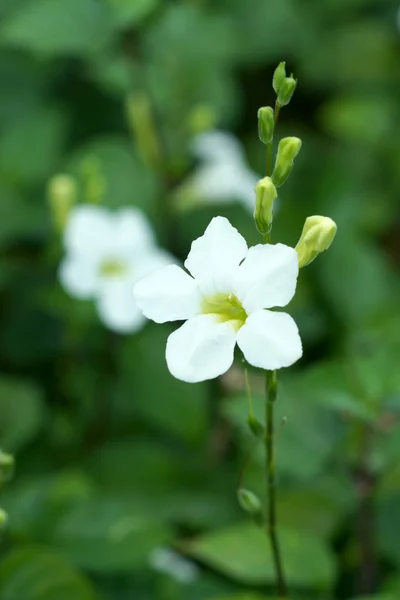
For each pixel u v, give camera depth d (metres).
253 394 0.42
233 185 0.55
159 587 0.43
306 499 0.43
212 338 0.34
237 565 0.40
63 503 0.42
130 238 0.49
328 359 0.53
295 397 0.41
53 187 0.49
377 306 0.54
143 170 0.54
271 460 0.36
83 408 0.51
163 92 0.56
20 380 0.50
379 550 0.43
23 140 0.57
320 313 0.54
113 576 0.43
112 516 0.42
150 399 0.49
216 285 0.34
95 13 0.49
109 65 0.54
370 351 0.47
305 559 0.41
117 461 0.47
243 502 0.36
